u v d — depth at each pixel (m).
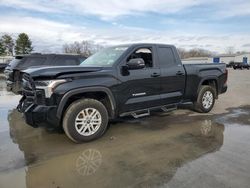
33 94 4.28
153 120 5.95
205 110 6.64
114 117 4.82
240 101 8.65
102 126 4.58
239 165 3.48
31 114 4.11
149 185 3.00
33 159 3.76
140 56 5.21
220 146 4.22
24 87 4.63
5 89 11.91
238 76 24.55
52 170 3.41
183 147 4.19
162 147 4.20
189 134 4.89
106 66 4.71
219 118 6.15
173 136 4.77
